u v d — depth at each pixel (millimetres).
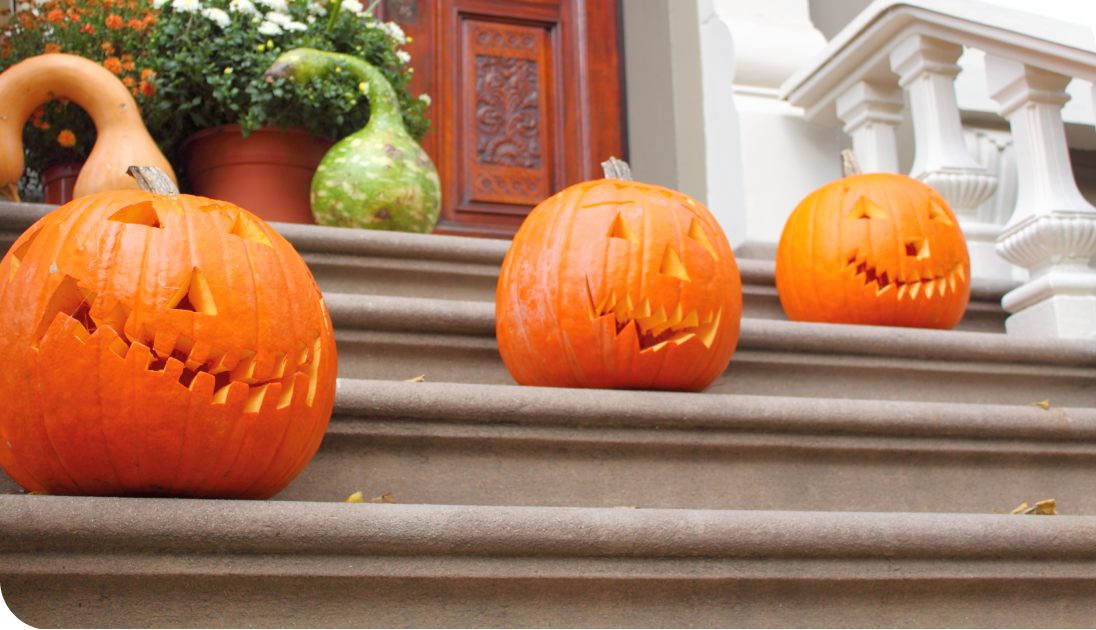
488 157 3594
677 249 1606
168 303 1119
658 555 1195
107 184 2143
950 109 2590
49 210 1765
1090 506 1723
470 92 3617
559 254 1606
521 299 1632
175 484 1128
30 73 2186
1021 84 2283
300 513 1078
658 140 3707
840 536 1251
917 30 2559
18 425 1083
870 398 1958
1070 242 2188
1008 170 3406
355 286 2033
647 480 1517
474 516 1138
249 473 1156
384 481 1415
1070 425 1699
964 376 2004
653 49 3799
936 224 2098
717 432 1546
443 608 1126
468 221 3523
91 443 1081
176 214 1205
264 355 1161
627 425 1501
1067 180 2242
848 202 2129
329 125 2494
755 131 3158
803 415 1566
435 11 3621
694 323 1584
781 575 1234
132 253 1138
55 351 1076
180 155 2562
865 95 2828
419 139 2775
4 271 1168
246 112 2438
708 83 3416
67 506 1008
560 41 3770
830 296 2084
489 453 1463
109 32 2518
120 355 1098
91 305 1108
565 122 3719
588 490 1488
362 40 2688
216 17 2449
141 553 1032
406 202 2270
